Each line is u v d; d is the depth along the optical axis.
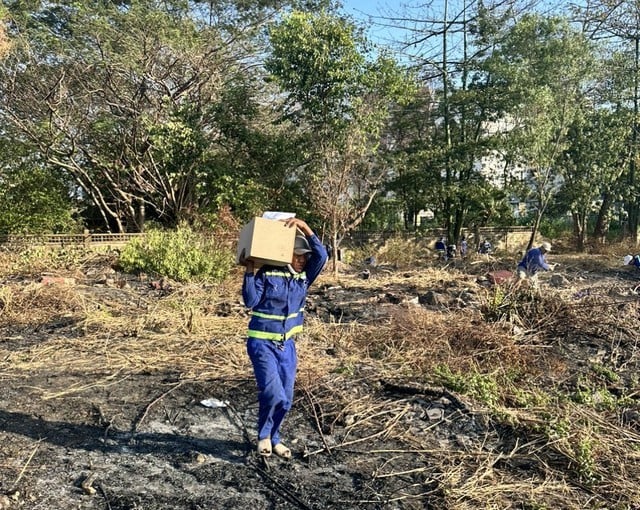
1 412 5.11
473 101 25.19
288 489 3.95
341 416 5.14
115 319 8.66
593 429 4.79
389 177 26.08
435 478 4.12
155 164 21.89
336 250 15.84
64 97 19.77
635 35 28.33
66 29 20.91
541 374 6.36
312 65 19.59
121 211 24.75
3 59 18.28
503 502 3.80
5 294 9.11
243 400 5.55
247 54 22.67
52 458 4.31
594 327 8.05
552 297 8.42
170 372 6.36
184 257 13.03
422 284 13.03
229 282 12.54
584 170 27.56
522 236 29.22
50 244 16.91
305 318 8.99
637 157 27.73
